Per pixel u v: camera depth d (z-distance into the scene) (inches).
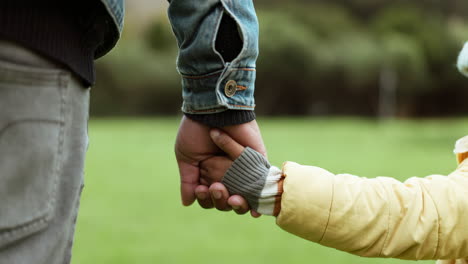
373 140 422.0
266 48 807.1
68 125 34.8
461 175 43.8
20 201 32.2
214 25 43.5
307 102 868.0
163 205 169.0
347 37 858.8
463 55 50.0
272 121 754.2
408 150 348.5
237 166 44.6
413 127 611.2
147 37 801.6
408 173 241.6
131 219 148.9
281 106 868.6
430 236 42.1
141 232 134.4
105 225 140.9
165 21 815.1
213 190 45.3
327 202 42.1
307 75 828.6
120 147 342.3
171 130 483.2
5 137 31.4
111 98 741.9
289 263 107.0
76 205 36.4
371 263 107.0
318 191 42.3
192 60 44.4
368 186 42.9
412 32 852.6
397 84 842.8
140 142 374.0
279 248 119.2
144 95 753.6
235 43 44.4
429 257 43.1
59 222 34.8
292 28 828.6
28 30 32.0
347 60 820.6
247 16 44.4
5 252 32.0
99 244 121.6
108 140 385.4
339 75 832.3
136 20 843.4
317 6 924.0
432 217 42.0
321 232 42.6
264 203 44.4
